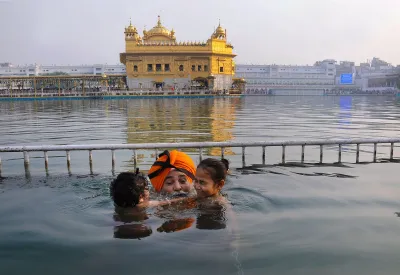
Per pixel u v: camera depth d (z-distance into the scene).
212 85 58.28
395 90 89.06
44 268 2.23
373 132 11.50
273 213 3.23
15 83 66.00
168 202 3.45
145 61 57.34
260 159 6.29
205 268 2.19
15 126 14.38
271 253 2.39
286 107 30.19
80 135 11.02
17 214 3.29
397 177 4.79
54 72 86.81
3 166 5.90
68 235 2.74
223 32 59.47
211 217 3.06
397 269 2.18
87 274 2.15
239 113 22.00
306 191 4.02
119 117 18.91
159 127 13.43
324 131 11.84
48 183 4.63
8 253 2.44
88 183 4.62
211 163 3.50
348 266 2.22
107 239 2.64
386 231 2.79
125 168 5.68
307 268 2.20
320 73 99.19
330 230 2.81
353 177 4.80
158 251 2.42
